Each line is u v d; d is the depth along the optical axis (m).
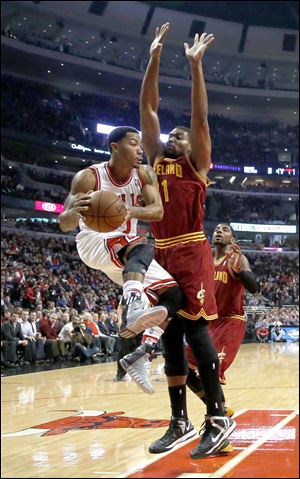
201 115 3.73
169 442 3.78
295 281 29.91
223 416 3.63
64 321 14.13
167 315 3.28
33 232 25.14
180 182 3.79
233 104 37.50
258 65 37.72
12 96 28.77
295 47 36.72
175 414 3.85
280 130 37.81
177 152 3.89
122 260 3.44
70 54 30.55
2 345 12.02
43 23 32.31
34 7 30.84
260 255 32.81
